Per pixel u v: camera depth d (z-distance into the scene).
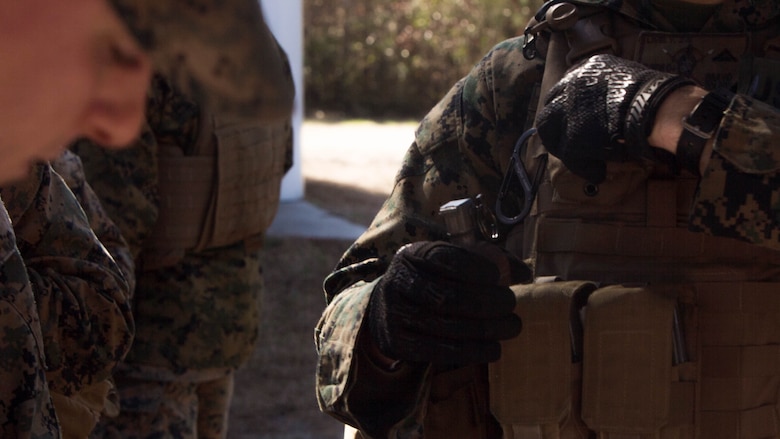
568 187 1.50
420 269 1.26
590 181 1.42
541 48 1.58
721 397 1.48
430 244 1.28
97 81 0.40
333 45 17.50
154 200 2.89
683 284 1.48
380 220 1.63
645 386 1.43
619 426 1.43
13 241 1.28
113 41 0.38
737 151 1.23
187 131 2.94
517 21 17.39
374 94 17.66
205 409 3.22
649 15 1.52
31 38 0.38
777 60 1.48
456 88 1.66
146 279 3.02
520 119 1.58
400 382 1.43
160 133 2.90
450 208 1.32
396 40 17.58
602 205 1.49
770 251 1.51
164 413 2.99
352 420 1.42
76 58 0.39
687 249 1.49
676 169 1.36
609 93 1.30
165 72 0.37
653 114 1.27
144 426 2.96
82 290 1.71
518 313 1.47
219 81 0.37
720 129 1.24
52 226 1.71
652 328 1.43
